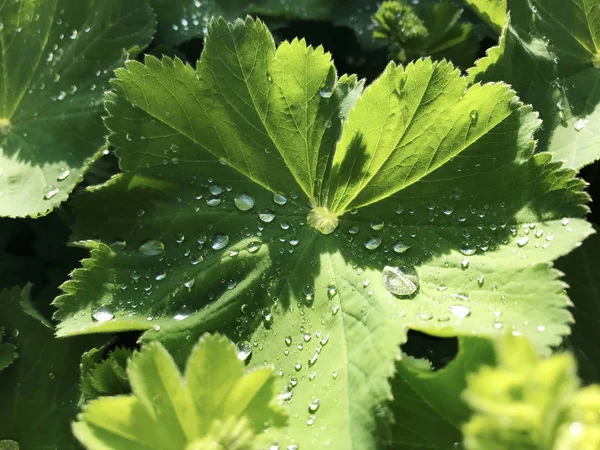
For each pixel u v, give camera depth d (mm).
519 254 110
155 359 84
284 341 114
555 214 112
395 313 107
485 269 110
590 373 116
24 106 151
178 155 126
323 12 182
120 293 116
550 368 68
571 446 66
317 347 111
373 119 121
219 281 120
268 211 128
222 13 178
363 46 174
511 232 114
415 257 117
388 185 124
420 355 125
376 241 122
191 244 124
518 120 118
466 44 162
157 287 118
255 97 125
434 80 118
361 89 128
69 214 150
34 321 125
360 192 126
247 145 127
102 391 108
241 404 85
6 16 151
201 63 124
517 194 116
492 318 101
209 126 125
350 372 103
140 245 123
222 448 78
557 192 113
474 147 120
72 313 112
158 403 83
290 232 126
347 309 113
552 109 138
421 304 108
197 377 84
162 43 169
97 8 157
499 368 77
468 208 118
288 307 118
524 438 68
